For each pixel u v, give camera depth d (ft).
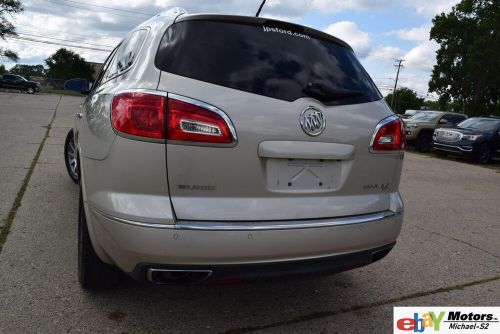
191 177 7.16
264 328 8.80
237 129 7.32
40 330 8.00
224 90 7.45
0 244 11.65
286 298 10.21
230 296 10.08
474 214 20.53
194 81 7.38
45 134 33.53
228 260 7.18
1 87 128.67
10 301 8.89
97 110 8.51
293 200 7.88
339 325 9.16
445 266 13.03
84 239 8.92
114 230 7.14
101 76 12.11
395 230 9.07
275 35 8.41
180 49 7.63
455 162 47.80
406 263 13.10
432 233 16.60
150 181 7.07
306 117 7.91
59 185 18.04
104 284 9.36
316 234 7.77
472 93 144.56
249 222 7.39
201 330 8.51
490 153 49.37
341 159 8.36
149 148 7.04
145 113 7.07
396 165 9.31
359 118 8.65
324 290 10.79
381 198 9.07
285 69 8.11
